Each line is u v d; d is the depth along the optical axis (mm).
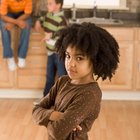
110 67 1422
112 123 3725
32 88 4531
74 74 1410
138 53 4414
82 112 1391
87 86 1430
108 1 4949
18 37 4344
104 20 4668
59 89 1542
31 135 3373
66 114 1392
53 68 4297
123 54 4410
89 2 4945
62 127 1379
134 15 4906
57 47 1469
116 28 4316
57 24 4059
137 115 4000
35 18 4488
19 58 4320
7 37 4234
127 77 4480
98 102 1425
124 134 3439
